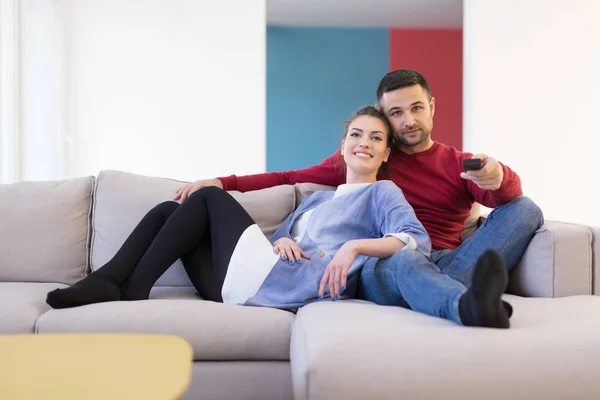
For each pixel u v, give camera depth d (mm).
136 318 1521
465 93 5496
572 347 1245
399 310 1479
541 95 5375
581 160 5375
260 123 5305
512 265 1844
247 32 5297
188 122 5258
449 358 1208
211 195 1873
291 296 1710
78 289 1613
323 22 7031
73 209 2129
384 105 2141
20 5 4230
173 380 873
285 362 1523
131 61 5215
